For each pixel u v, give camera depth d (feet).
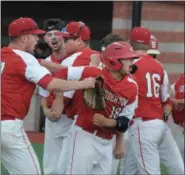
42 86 44.73
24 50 46.91
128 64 45.11
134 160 62.28
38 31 47.24
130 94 45.91
